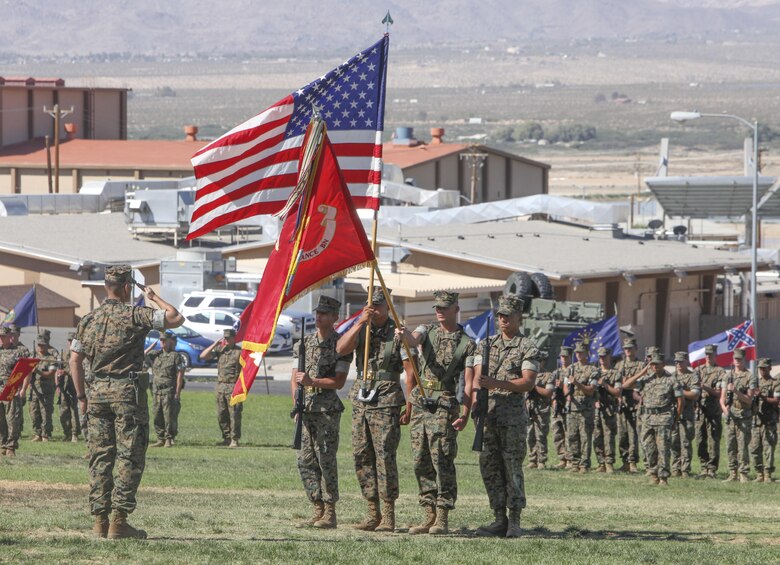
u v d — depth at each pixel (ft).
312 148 82.74
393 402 86.53
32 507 91.97
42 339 176.45
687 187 498.28
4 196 491.72
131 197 432.66
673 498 130.00
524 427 86.48
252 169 91.40
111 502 77.46
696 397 163.12
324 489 87.45
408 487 125.70
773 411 161.79
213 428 205.26
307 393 86.84
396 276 388.16
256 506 100.07
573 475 156.56
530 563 71.10
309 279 83.66
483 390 84.23
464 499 116.98
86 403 77.41
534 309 211.20
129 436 76.74
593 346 202.08
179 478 122.52
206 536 80.64
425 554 72.43
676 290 433.07
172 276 379.55
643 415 149.79
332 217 83.56
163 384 173.99
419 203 546.26
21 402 150.92
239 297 352.69
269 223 414.41
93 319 76.64
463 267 389.80
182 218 427.74
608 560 73.26
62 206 503.20
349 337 85.40
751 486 153.69
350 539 80.38
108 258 398.62
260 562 68.64
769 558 76.89
